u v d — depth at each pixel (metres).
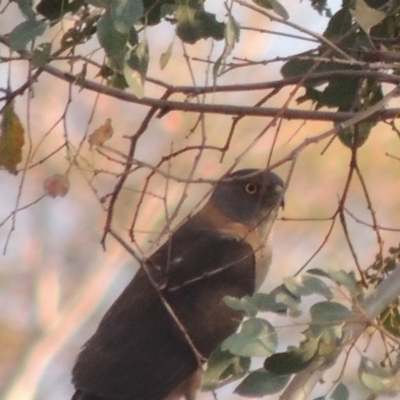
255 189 10.84
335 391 6.90
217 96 16.78
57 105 18.44
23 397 20.59
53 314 21.72
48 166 19.19
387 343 7.32
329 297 6.79
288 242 19.84
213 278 10.42
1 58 7.57
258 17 16.45
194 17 7.27
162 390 10.17
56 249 22.36
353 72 7.45
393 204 19.45
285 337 8.88
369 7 7.41
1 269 21.92
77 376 10.25
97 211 22.55
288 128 17.48
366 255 18.62
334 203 19.83
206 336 10.26
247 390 6.77
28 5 7.03
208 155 17.56
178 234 10.91
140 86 6.81
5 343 21.41
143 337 10.26
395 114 7.73
